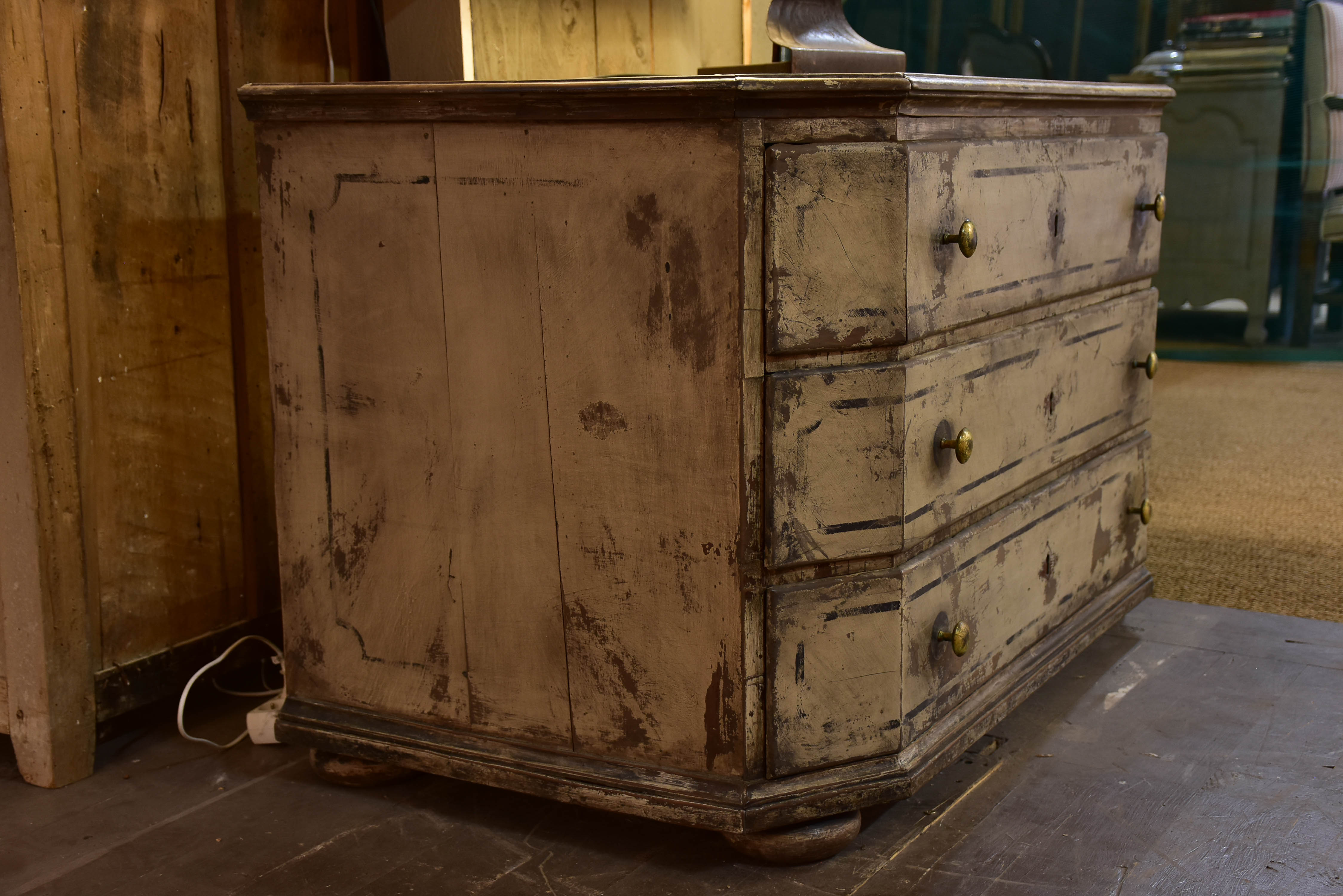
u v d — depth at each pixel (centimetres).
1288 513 252
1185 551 230
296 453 140
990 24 440
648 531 121
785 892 121
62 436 139
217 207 158
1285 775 143
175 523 157
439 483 132
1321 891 118
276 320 137
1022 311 147
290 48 164
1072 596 169
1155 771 145
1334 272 450
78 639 144
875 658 124
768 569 118
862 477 120
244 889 122
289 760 153
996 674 149
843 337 117
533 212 120
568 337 121
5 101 129
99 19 139
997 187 134
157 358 151
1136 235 177
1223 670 176
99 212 142
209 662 163
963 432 126
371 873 125
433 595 135
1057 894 119
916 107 118
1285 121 414
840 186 113
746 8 229
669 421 118
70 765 146
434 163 124
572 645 128
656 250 115
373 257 130
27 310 133
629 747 127
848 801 124
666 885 123
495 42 166
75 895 122
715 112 109
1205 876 122
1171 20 440
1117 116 167
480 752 134
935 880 122
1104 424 174
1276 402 358
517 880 124
